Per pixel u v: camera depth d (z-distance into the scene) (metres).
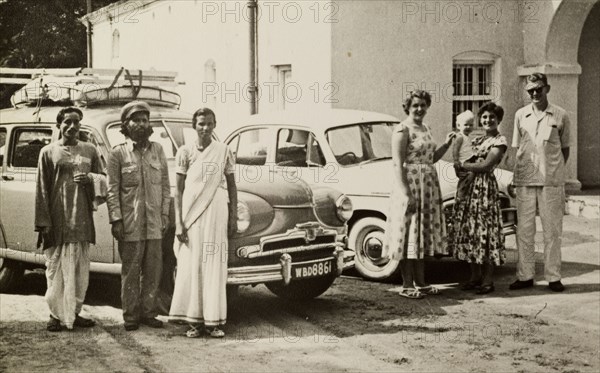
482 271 8.62
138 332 6.26
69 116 6.23
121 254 6.30
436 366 5.43
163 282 6.77
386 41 12.95
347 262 7.03
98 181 6.30
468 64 13.87
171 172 7.17
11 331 6.29
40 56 11.51
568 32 13.51
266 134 8.82
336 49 12.64
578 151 14.97
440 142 13.42
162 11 20.34
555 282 7.93
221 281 6.06
